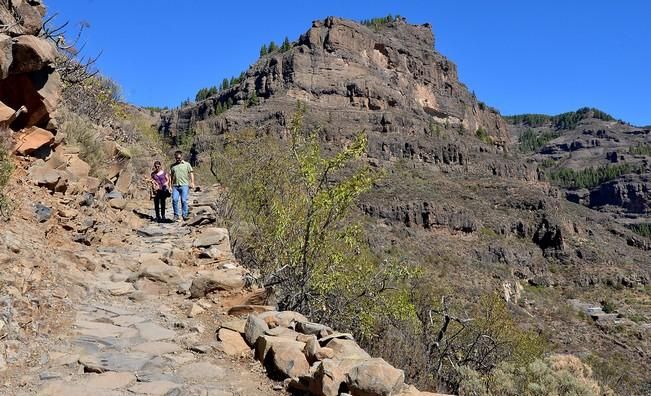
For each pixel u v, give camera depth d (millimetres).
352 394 4438
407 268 11391
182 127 172000
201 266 8633
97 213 10250
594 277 123688
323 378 4512
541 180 186750
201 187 18156
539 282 119062
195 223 11711
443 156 162000
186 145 24188
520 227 135375
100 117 17172
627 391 28109
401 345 12289
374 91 172625
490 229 129250
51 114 10008
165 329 5816
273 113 140250
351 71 178125
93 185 10883
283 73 168625
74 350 4902
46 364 4551
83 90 16391
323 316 10672
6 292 5289
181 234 10641
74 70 15656
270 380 4934
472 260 104750
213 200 14602
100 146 12914
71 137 11633
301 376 4746
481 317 19734
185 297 7141
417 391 4594
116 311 6160
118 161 13711
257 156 14164
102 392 4160
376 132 158250
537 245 134000
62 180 9445
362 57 188500
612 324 82438
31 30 9000
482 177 158125
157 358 5000
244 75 182375
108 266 7703
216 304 6938
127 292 6816
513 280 100375
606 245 146875
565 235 136875
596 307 105750
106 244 8953
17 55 8453
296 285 10172
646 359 64125
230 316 6574
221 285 7160
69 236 8281
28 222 7652
